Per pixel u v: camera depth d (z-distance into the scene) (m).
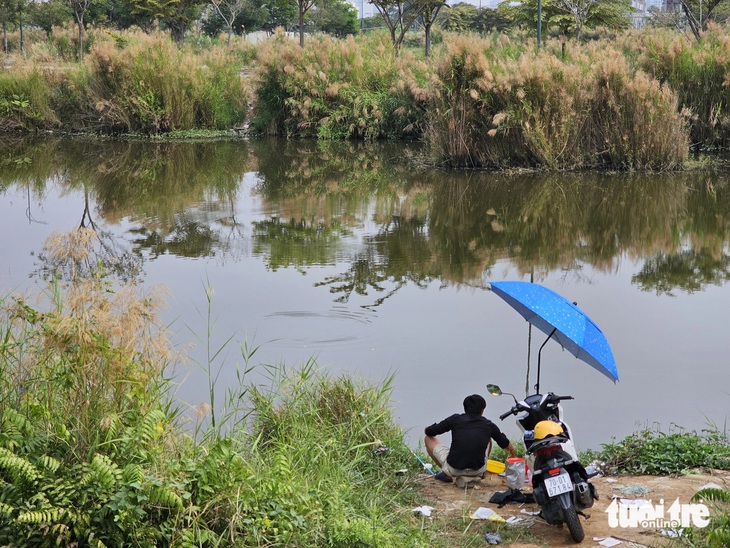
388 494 6.58
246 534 5.05
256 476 5.48
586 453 7.54
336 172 25.25
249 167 26.09
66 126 36.06
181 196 20.89
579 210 19.17
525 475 6.59
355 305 11.76
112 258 14.27
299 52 35.41
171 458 5.52
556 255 15.09
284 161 27.64
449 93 26.09
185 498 5.03
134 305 5.80
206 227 17.19
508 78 25.14
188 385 8.73
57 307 6.05
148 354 5.92
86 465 5.02
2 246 15.03
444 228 17.31
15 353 5.96
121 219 17.92
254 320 10.97
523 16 43.84
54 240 6.49
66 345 5.57
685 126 27.34
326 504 5.77
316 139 34.75
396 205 19.89
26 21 57.44
